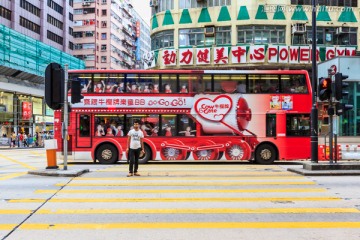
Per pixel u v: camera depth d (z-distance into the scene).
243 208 7.57
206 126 18.47
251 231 5.93
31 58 53.66
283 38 32.69
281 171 14.37
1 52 46.66
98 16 107.25
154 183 10.94
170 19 34.25
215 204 7.96
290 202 8.16
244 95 18.56
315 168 13.41
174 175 12.90
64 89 13.37
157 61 34.28
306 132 18.61
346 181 11.35
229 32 33.03
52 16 76.75
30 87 55.28
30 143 49.41
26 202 8.15
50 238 5.54
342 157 19.16
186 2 34.09
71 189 9.85
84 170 13.62
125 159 18.50
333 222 6.48
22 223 6.39
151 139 18.47
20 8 64.50
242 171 14.36
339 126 24.95
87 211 7.30
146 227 6.15
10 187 10.13
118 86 18.66
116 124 18.56
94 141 18.52
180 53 33.12
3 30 47.12
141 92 18.59
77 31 106.31
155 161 20.95
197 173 13.57
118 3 114.25
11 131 51.94
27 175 12.83
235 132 18.45
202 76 18.62
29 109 55.16
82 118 18.61
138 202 8.16
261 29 32.62
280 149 18.44
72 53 86.44
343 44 33.16
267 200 8.38
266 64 31.53
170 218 6.76
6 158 24.30
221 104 18.50
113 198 8.62
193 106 18.50
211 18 33.28
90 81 18.69
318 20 32.81
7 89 49.69
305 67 32.06
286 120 18.58
